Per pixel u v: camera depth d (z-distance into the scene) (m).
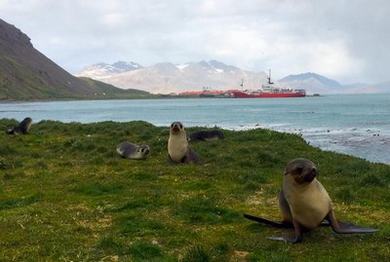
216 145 23.03
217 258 8.41
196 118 75.25
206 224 10.65
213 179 15.19
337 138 36.72
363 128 47.22
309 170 8.88
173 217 11.12
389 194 13.01
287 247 8.94
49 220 11.03
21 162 18.70
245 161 17.62
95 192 13.79
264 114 83.62
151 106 160.00
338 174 16.03
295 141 23.78
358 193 13.15
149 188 14.05
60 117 91.44
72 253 8.84
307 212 9.24
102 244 9.17
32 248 9.14
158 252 8.80
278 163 17.81
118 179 15.30
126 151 20.00
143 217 11.02
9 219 11.02
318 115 75.69
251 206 12.11
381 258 8.23
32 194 13.55
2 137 27.84
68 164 18.44
